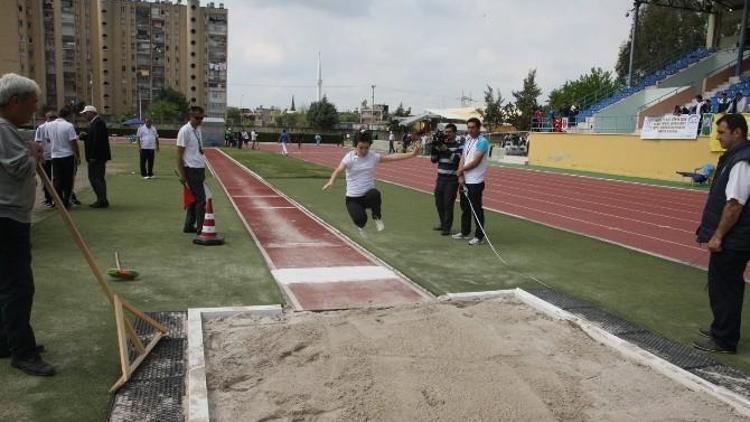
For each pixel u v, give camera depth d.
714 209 4.92
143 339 4.56
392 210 12.38
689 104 28.56
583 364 4.32
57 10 92.81
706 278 7.20
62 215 4.06
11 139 3.71
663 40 55.28
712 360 4.61
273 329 4.75
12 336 3.92
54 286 5.86
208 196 8.15
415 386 3.73
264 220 10.44
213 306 5.49
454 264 7.51
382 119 117.94
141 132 17.02
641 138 24.91
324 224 10.14
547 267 7.55
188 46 107.19
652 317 5.65
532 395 3.67
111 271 6.15
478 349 4.31
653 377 4.16
